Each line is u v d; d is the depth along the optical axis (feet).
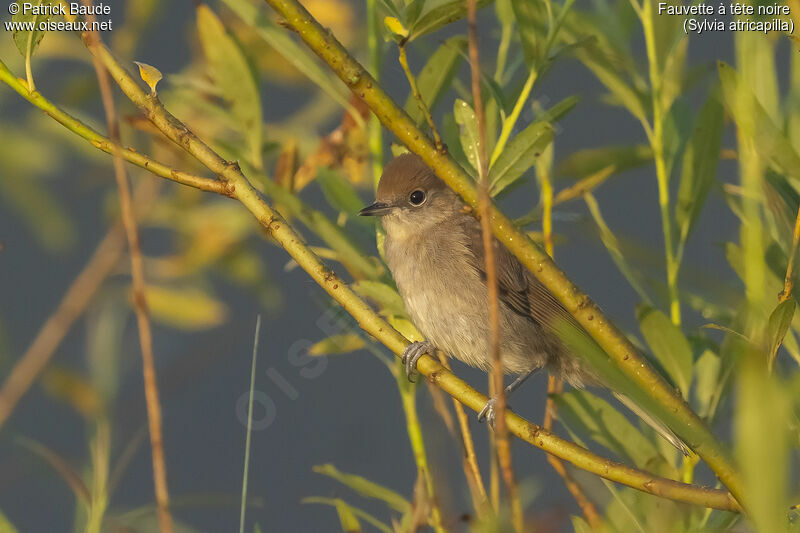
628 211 38.55
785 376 17.07
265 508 40.75
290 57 27.40
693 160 24.90
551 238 26.61
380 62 27.27
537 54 23.67
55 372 28.25
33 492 33.45
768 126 20.27
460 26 28.40
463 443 24.73
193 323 31.81
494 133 25.77
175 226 31.58
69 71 31.48
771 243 21.12
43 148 28.30
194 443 41.32
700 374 25.17
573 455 20.67
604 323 19.31
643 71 27.53
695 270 23.71
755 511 10.07
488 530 16.55
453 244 32.12
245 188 21.04
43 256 38.93
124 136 31.35
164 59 34.09
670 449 25.00
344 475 25.53
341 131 28.91
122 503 39.45
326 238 25.98
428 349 28.02
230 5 27.04
